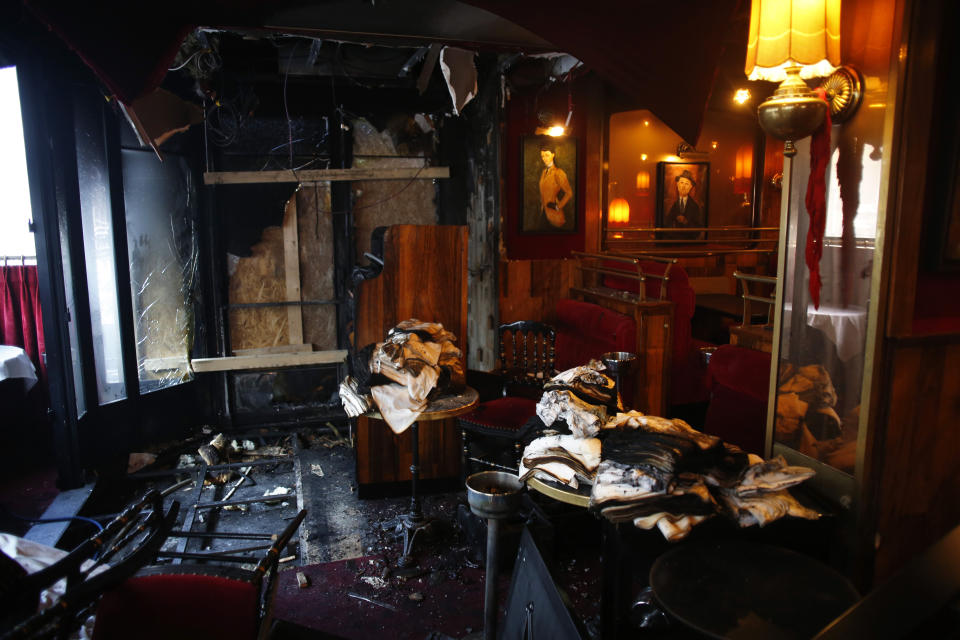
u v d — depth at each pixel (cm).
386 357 320
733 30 403
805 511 202
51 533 319
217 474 441
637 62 268
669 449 198
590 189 570
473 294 592
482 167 553
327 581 303
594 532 325
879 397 209
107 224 445
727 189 728
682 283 474
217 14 251
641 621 214
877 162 204
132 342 464
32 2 214
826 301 226
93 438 426
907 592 62
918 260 207
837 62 198
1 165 432
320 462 470
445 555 327
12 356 392
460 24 296
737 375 358
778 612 157
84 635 191
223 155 518
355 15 280
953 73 209
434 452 404
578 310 516
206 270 523
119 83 235
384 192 560
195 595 166
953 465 225
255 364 532
